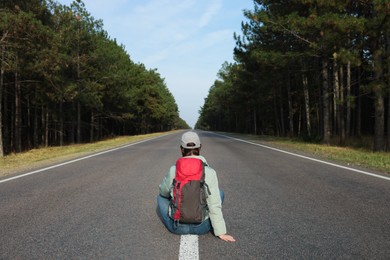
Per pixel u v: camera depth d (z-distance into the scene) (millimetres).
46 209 5949
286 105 52781
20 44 20781
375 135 18484
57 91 27047
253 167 11102
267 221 5148
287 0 22641
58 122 37906
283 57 22500
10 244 4250
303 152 16547
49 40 21328
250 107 59156
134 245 4180
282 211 5711
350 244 4184
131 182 8547
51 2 28078
